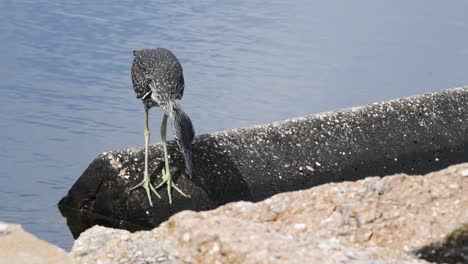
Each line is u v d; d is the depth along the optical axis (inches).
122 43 1316.4
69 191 868.0
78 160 989.8
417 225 561.3
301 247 489.1
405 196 585.0
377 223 563.5
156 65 849.5
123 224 840.3
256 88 1198.3
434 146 989.8
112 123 1090.1
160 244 560.4
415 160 974.4
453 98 1026.1
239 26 1422.2
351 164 935.7
